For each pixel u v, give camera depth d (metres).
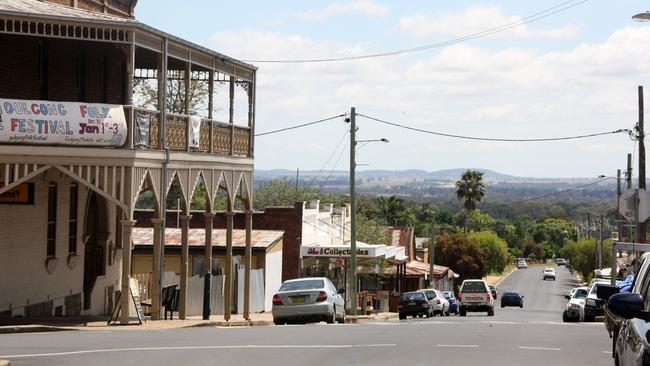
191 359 16.53
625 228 86.19
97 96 32.50
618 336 10.64
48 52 29.03
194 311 35.19
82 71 31.36
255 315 38.28
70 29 24.61
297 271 49.69
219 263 44.94
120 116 24.77
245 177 33.53
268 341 20.52
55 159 24.20
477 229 169.12
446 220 173.50
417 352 18.39
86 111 24.42
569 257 161.50
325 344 19.95
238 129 32.97
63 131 24.16
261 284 44.09
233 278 40.06
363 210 105.88
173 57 27.80
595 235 167.00
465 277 113.50
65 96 30.22
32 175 23.94
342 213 65.44
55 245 30.05
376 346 19.61
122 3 36.47
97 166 24.67
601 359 17.45
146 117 25.91
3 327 22.98
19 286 27.72
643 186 45.59
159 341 20.11
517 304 76.06
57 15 23.66
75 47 30.72
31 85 28.14
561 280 142.25
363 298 56.03
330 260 56.38
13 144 23.81
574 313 37.72
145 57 32.34
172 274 34.25
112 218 34.41
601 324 30.39
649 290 10.33
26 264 28.08
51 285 29.70
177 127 27.88
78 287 31.83
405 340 21.42
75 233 31.62
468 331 25.28
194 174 29.12
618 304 8.29
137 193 25.41
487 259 128.75
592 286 39.16
